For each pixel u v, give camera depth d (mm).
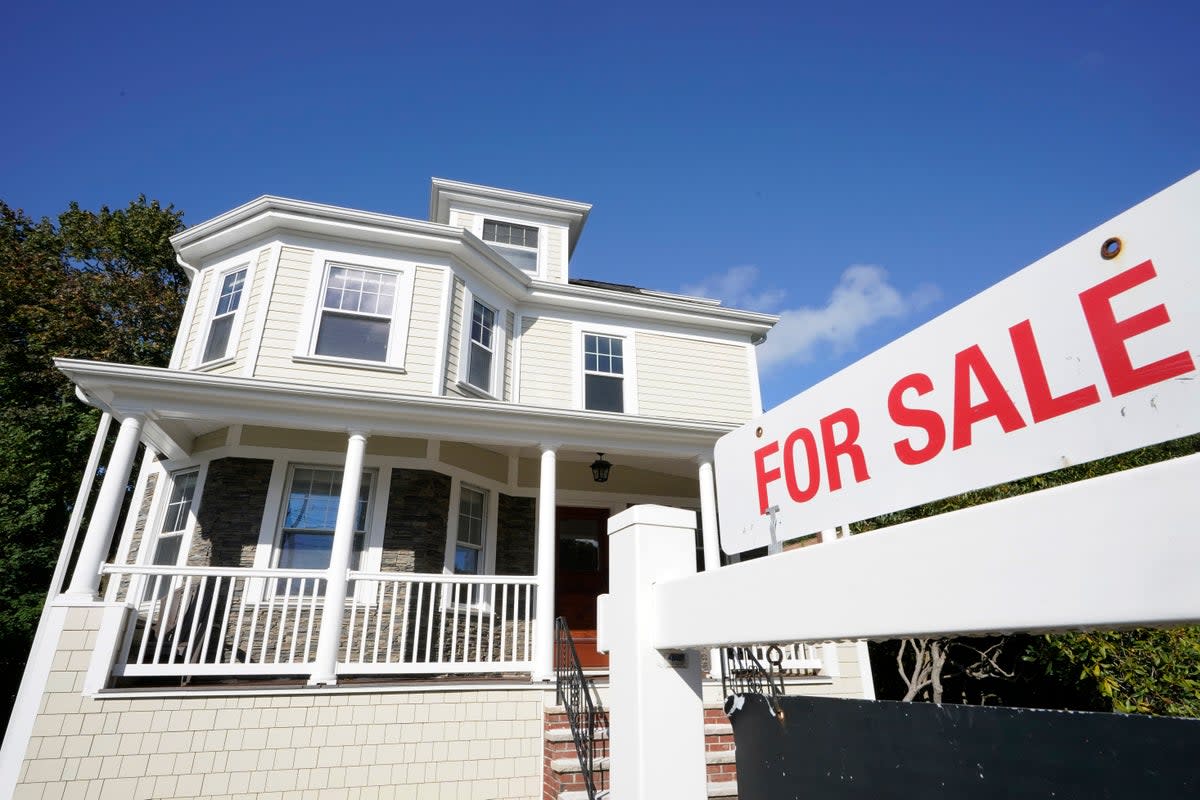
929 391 898
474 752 6305
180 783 5504
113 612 5789
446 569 8656
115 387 6852
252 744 5762
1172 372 615
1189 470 507
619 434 8469
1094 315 707
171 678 7168
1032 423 749
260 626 7691
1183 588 487
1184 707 5270
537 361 11070
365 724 6109
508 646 9008
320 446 8648
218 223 9656
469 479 9289
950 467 841
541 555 7480
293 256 9430
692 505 10758
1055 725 755
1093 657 5625
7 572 12469
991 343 823
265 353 8797
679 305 12000
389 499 8586
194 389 6988
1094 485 580
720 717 6129
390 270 9773
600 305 11633
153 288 19203
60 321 16812
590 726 5133
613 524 1457
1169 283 638
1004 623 621
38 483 13359
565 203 12828
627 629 1315
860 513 974
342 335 9242
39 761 5258
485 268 10492
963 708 873
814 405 1117
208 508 8188
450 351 9641
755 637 970
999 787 802
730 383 12055
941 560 704
